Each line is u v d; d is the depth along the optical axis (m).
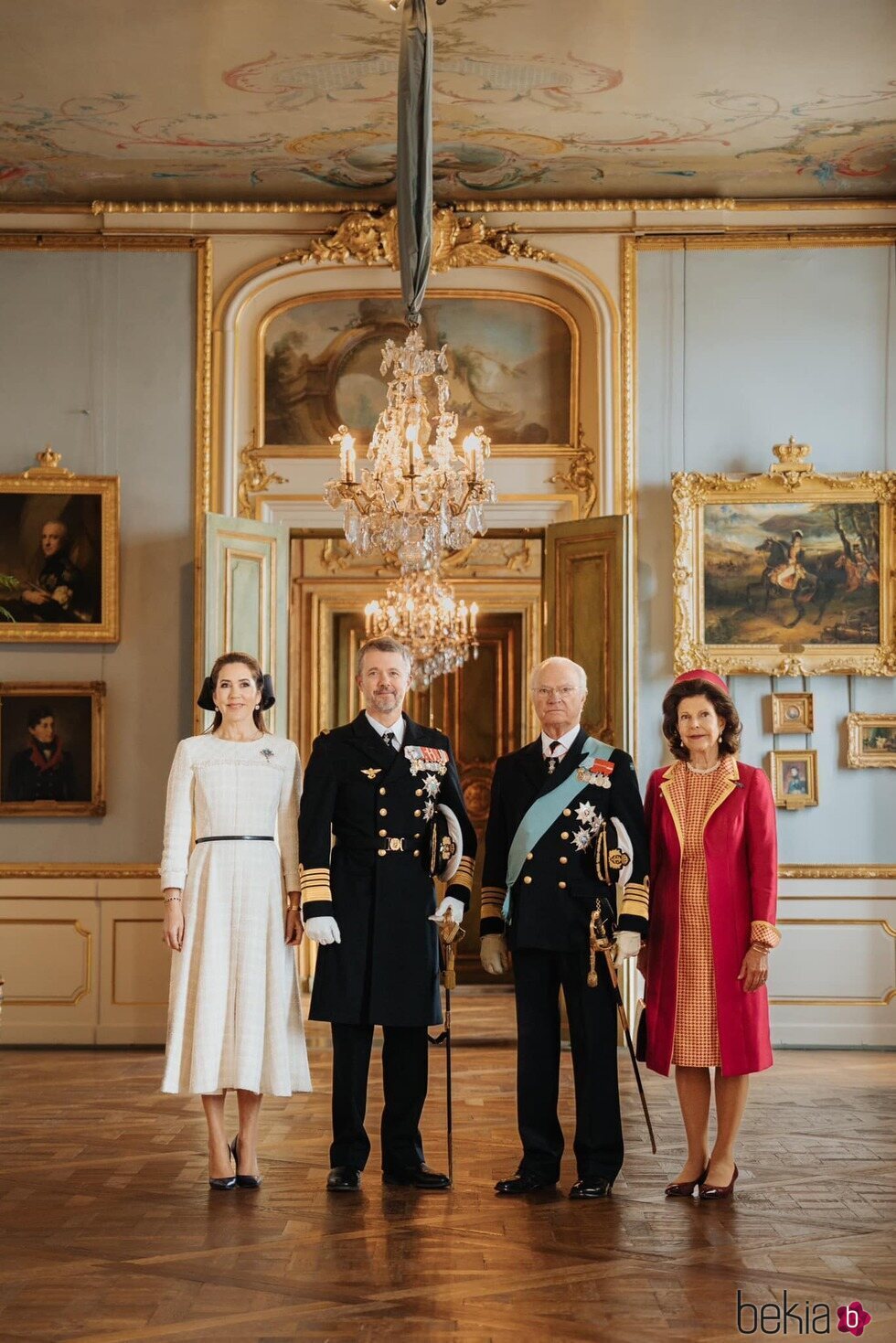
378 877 4.73
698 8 6.32
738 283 8.33
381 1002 4.65
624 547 7.95
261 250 8.41
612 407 8.29
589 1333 3.39
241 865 4.74
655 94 7.15
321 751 4.84
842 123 7.46
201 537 8.20
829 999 8.03
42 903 8.16
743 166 8.02
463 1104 6.22
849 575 8.12
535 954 4.75
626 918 4.63
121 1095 6.53
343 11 6.32
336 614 12.40
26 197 8.38
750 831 4.69
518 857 4.75
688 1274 3.82
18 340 8.35
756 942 4.58
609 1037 4.68
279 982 4.74
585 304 8.41
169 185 8.26
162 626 8.26
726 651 8.12
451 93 7.13
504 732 12.45
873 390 8.27
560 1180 4.83
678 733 4.88
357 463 8.40
